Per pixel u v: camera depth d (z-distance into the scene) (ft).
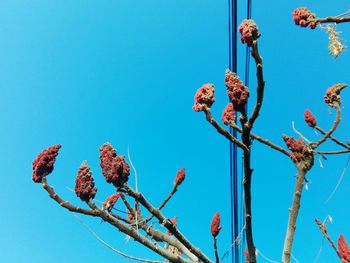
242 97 9.50
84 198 10.55
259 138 14.25
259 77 9.23
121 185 10.25
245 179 10.64
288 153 13.94
